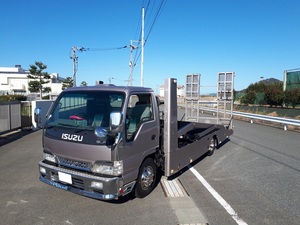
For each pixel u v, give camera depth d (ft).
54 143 12.19
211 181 16.08
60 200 12.96
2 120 30.99
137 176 12.28
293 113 55.26
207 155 22.91
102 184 10.62
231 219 11.16
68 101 12.94
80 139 11.32
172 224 10.66
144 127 12.64
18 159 20.81
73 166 11.68
